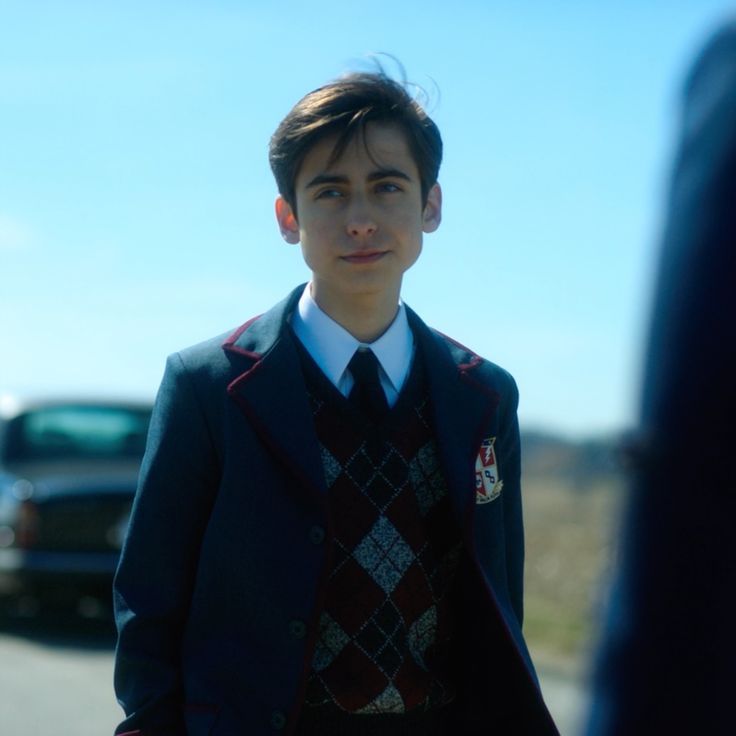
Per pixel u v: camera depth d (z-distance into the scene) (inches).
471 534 142.1
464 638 145.0
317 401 142.6
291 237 152.3
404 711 138.9
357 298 144.0
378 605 138.3
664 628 70.8
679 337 71.4
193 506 142.8
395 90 144.6
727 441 70.8
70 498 519.2
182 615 142.7
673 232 72.1
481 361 152.6
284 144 145.3
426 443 145.6
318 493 137.1
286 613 135.3
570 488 1455.5
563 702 390.3
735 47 71.7
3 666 462.9
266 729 133.7
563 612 583.2
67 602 531.8
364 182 143.3
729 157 70.8
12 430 569.0
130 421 591.5
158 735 138.7
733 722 69.8
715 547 70.7
